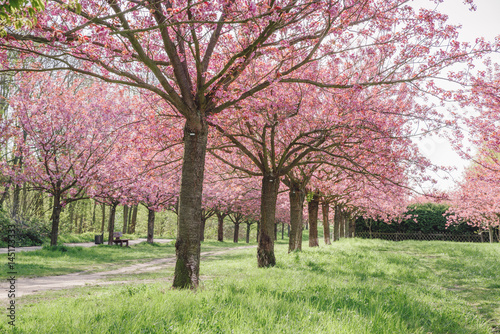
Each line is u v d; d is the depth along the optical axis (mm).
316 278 9922
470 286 10773
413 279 11555
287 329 4637
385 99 15719
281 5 8883
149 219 36031
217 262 18344
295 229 19500
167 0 7473
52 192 21203
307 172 19062
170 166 17500
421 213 43531
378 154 13516
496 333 6023
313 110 14344
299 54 10516
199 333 4469
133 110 15047
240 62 8953
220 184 30906
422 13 9969
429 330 5676
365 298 7117
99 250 24281
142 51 7684
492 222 32562
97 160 21250
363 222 46250
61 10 8164
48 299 8062
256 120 13164
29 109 20047
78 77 26031
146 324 4750
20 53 7918
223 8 7570
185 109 8875
